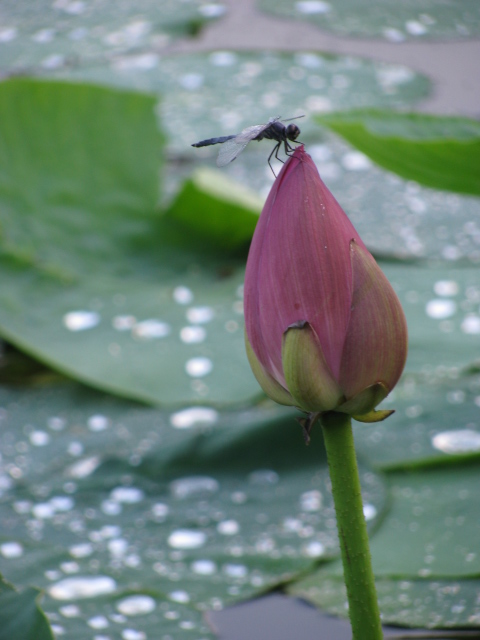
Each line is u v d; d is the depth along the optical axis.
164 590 1.77
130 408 2.22
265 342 1.62
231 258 2.97
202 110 4.11
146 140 3.06
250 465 1.91
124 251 2.89
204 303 2.67
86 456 1.98
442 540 1.80
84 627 1.73
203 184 2.89
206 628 1.74
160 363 2.36
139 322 2.56
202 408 2.20
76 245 2.85
